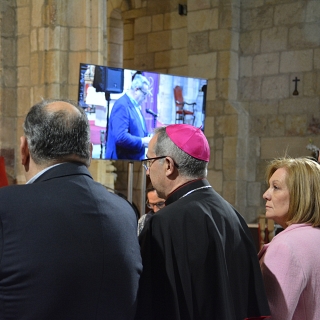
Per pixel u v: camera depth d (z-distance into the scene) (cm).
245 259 182
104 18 535
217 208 180
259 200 768
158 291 168
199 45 790
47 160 150
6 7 545
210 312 166
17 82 554
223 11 765
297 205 194
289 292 177
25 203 139
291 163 202
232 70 769
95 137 440
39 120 150
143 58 912
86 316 139
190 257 168
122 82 449
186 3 852
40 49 521
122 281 147
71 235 139
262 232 516
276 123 754
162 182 188
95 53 523
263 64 765
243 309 176
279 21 750
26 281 133
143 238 175
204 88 502
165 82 479
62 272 135
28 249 134
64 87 525
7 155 551
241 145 762
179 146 184
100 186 157
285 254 182
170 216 173
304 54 730
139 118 460
